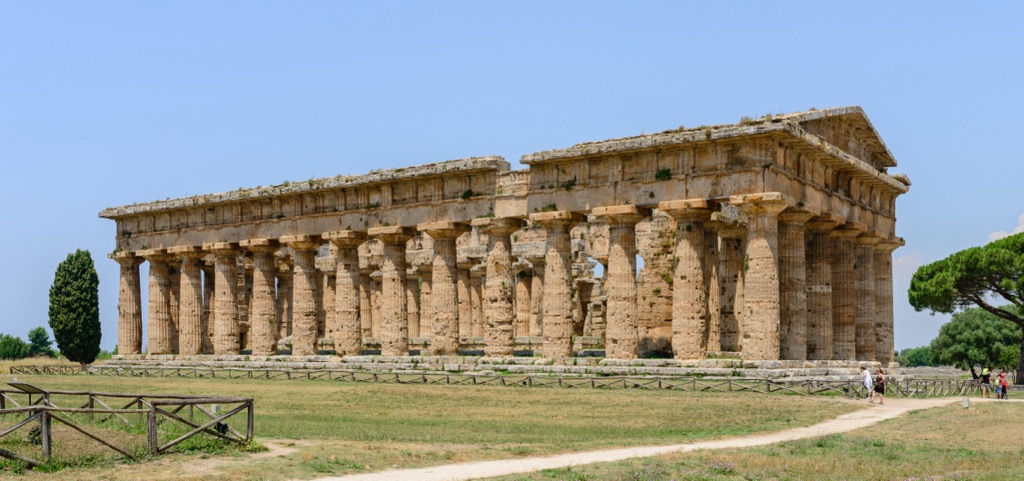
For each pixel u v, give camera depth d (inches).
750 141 2257.6
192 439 1219.9
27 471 1036.5
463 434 1571.1
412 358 2768.2
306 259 3068.4
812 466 1200.2
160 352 3440.0
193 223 3334.2
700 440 1505.9
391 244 2891.2
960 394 2383.1
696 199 2311.8
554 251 2549.2
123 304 3538.4
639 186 2413.9
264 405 2065.7
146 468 1072.8
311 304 3063.5
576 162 2524.6
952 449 1405.0
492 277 2669.8
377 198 2903.5
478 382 2349.9
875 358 2785.4
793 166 2345.0
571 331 2541.8
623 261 2439.7
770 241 2247.8
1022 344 3270.2
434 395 2180.1
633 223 2455.7
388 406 2048.5
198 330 3351.4
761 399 1962.4
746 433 1595.7
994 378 2504.9
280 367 2970.0
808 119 2390.5
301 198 3070.9
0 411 1031.0
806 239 2564.0
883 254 2896.2
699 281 2333.9
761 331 2234.3
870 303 2741.1
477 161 2659.9
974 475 1144.2
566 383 2249.0
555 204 2541.8
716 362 2262.6
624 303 2426.2
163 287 3469.5
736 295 2738.7
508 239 2684.5
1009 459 1296.8
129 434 1238.3
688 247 2342.5
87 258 4308.6
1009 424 1653.5
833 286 2635.3
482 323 3614.7
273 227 3125.0
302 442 1325.0
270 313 3161.9
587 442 1464.1
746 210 2260.1
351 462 1159.0
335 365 2893.7
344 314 2970.0
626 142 2391.7
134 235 3516.2
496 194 2657.5
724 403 1926.7
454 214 2736.2
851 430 1594.5
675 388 2139.5
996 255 2984.7
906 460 1295.5
